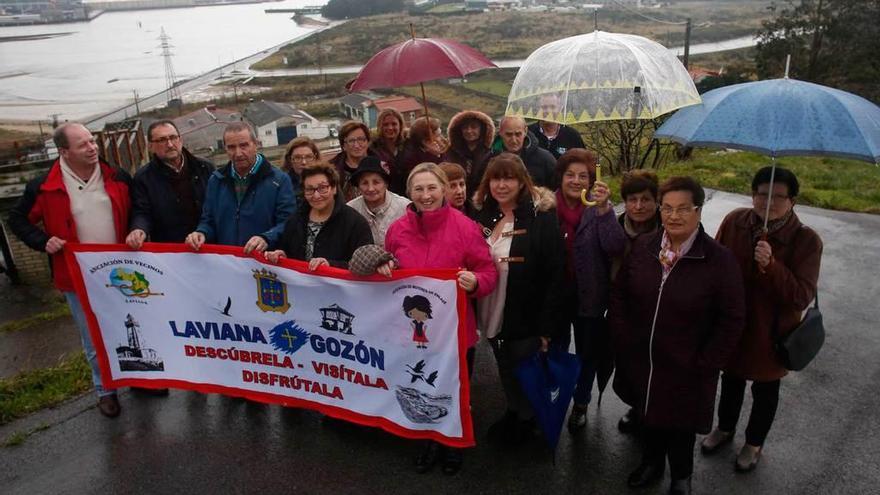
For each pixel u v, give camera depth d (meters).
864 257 6.79
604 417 4.11
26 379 4.88
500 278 3.54
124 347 4.22
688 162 12.31
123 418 4.24
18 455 3.89
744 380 3.60
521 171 3.46
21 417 4.31
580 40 3.78
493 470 3.61
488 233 3.63
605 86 3.55
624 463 3.65
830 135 2.71
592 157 3.77
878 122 2.78
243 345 4.03
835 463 3.61
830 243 7.25
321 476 3.60
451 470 3.57
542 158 4.85
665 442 3.38
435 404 3.56
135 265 4.02
